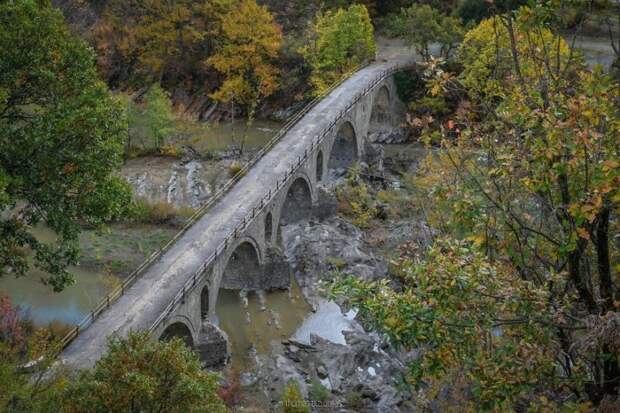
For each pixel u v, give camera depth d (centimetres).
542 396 1611
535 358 1489
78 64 3062
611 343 1372
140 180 6850
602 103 1456
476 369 1520
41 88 3008
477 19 8675
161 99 7606
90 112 2827
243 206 4822
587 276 1664
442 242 1652
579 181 1493
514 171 1602
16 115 3031
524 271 1730
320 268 5356
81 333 3300
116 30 9712
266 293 5094
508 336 1748
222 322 4678
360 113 7269
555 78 1633
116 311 3512
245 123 8988
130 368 2100
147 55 9444
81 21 10394
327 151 6425
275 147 5925
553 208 1521
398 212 6119
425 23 7862
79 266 5075
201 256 4112
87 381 2088
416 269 1539
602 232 1512
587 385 1556
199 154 7619
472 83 2497
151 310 3528
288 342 4412
